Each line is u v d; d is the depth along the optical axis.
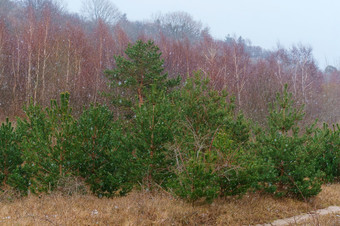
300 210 12.50
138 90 21.45
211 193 10.81
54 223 8.92
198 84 16.56
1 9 51.41
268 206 12.23
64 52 40.72
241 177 11.52
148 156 12.23
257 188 13.20
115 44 47.94
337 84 62.00
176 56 48.56
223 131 14.94
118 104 21.09
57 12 60.88
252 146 14.67
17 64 38.06
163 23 82.12
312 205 13.14
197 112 15.77
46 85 35.66
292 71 54.88
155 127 12.22
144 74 21.31
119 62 21.77
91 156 12.22
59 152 11.50
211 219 10.62
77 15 74.88
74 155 11.55
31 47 36.59
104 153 12.36
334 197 14.58
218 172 11.36
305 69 54.22
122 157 12.19
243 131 16.38
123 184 12.26
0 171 12.61
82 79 35.53
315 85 55.81
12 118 29.81
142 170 12.08
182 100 16.47
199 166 10.55
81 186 11.80
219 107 17.34
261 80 46.94
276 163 13.51
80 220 9.39
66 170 11.72
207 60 47.53
